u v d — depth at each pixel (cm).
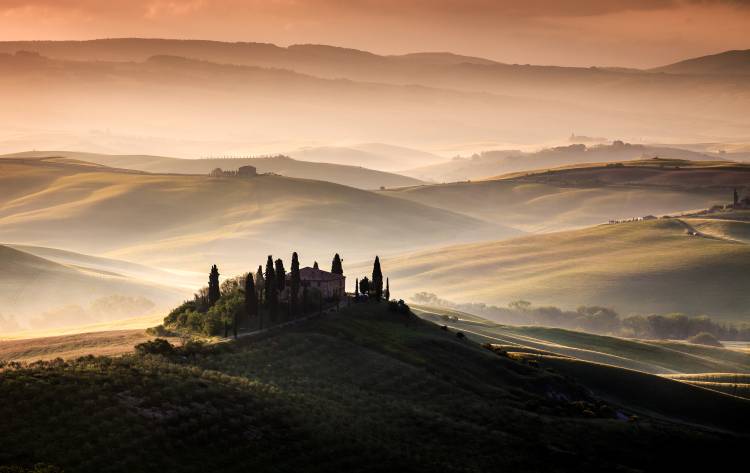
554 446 11394
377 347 14000
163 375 10219
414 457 9919
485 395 13100
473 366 14425
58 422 8562
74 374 9731
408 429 10819
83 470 7888
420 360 13762
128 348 12788
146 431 8812
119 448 8394
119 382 9700
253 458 9000
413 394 12394
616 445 12019
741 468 12256
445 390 12762
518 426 11806
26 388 9069
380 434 10412
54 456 7988
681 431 13112
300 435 9731
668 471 11662
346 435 10006
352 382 12306
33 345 13588
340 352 13300
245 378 11094
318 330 14238
